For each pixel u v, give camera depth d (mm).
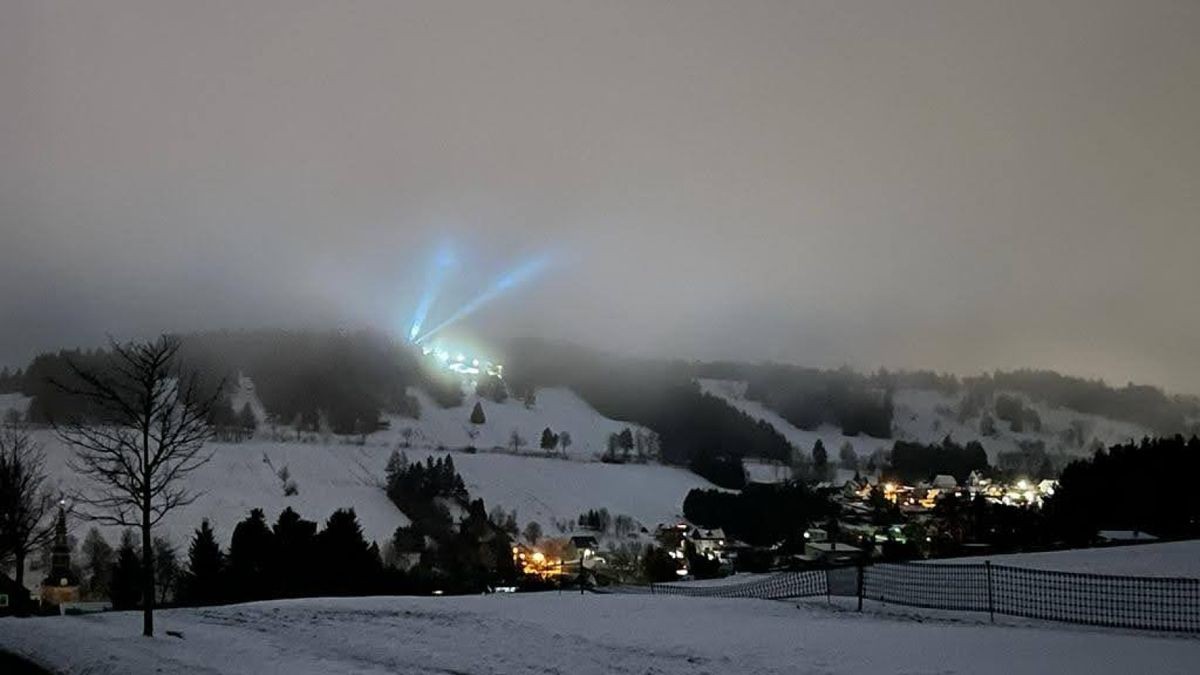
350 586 49750
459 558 87000
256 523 50344
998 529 56844
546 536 117188
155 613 26984
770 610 23391
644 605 25578
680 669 15445
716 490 136500
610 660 16562
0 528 32188
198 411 27219
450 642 19484
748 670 15016
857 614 21953
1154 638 16797
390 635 20781
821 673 14328
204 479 126375
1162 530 45969
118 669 17156
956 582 26250
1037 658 14547
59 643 20719
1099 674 13117
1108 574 25984
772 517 108250
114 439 26281
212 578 48969
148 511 22297
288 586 48250
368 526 115875
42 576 69000
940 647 15953
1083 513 48750
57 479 68625
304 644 19969
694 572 66250
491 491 144875
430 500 129625
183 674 16375
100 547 70375
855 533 84625
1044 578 25766
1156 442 51000
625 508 141750
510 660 17109
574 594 32188
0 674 17766
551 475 160125
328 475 141250
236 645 19750
